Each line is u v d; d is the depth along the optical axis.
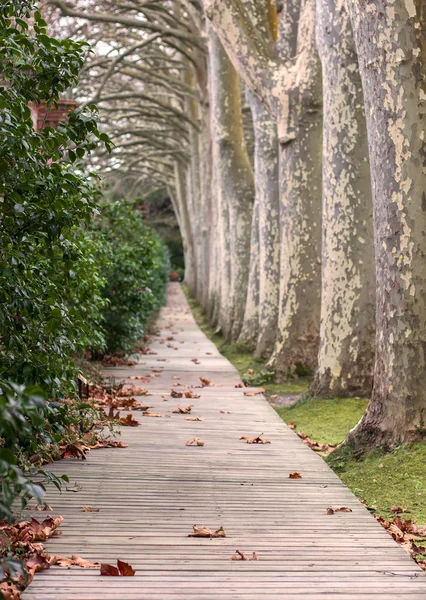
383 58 7.12
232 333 20.91
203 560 4.52
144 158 39.53
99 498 5.77
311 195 13.25
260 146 16.67
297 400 10.95
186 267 56.47
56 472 6.51
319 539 4.96
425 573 4.39
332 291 10.62
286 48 13.94
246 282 21.03
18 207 4.72
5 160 4.76
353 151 10.28
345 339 10.53
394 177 7.15
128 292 15.08
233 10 12.77
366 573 4.37
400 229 7.14
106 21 22.03
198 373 14.45
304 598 3.99
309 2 12.48
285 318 13.57
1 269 4.72
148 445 7.80
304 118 13.05
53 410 5.10
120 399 10.32
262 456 7.44
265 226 16.66
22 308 4.98
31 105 12.75
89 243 9.87
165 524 5.19
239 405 10.77
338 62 10.16
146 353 17.98
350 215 10.40
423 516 5.72
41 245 5.72
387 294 7.27
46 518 5.12
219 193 23.53
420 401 7.10
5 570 3.45
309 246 13.37
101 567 4.24
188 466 6.92
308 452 7.70
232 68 20.89
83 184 5.30
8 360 5.03
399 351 7.18
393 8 7.01
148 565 4.41
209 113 27.72
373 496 6.32
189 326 27.78
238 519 5.36
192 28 26.64
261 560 4.54
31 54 5.43
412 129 7.06
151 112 31.62
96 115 5.49
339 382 10.55
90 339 9.37
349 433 7.61
